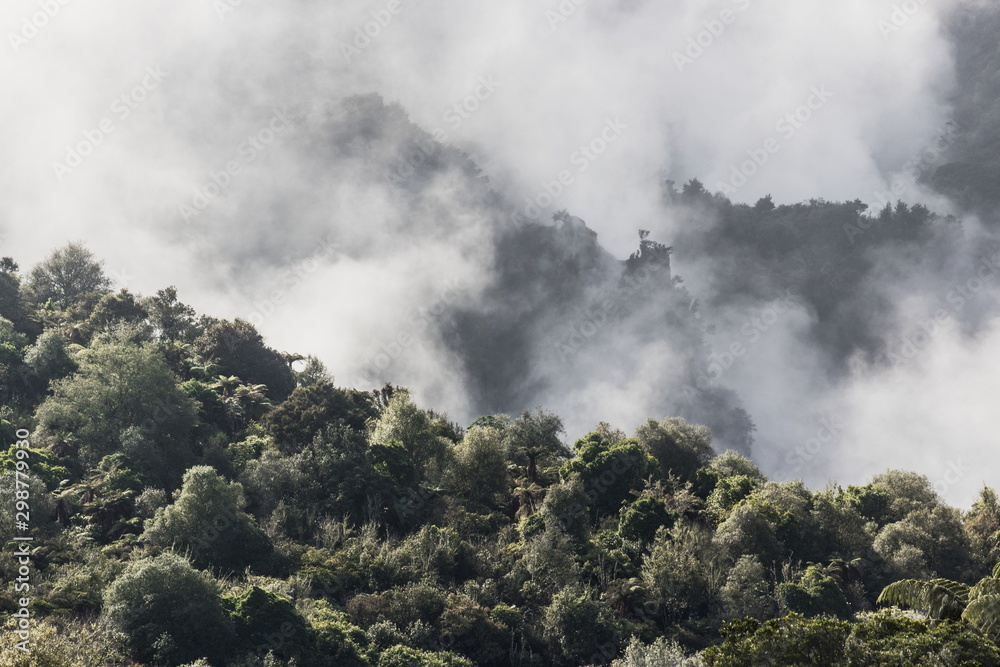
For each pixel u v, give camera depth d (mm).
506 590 100000
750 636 42469
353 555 101750
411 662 80375
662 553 105188
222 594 82562
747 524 113188
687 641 94125
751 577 102312
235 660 75125
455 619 89062
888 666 39469
